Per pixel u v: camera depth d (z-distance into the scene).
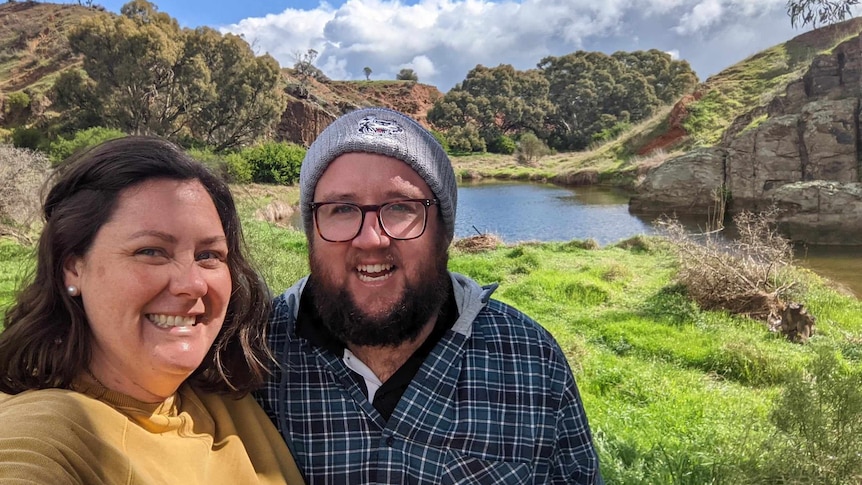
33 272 1.25
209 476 1.25
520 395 1.61
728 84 37.69
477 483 1.52
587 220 23.67
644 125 40.84
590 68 81.12
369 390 1.58
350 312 1.49
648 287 10.93
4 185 11.62
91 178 1.17
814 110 21.30
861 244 17.50
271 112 42.03
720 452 3.72
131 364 1.17
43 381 1.17
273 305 1.77
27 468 0.89
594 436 4.17
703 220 22.45
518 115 74.19
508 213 26.03
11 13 69.62
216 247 1.29
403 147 1.51
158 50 35.94
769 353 7.09
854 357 7.33
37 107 43.09
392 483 1.49
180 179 1.23
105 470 1.03
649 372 6.65
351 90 92.69
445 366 1.57
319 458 1.52
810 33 39.50
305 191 1.60
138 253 1.16
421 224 1.52
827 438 3.06
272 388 1.61
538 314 9.30
